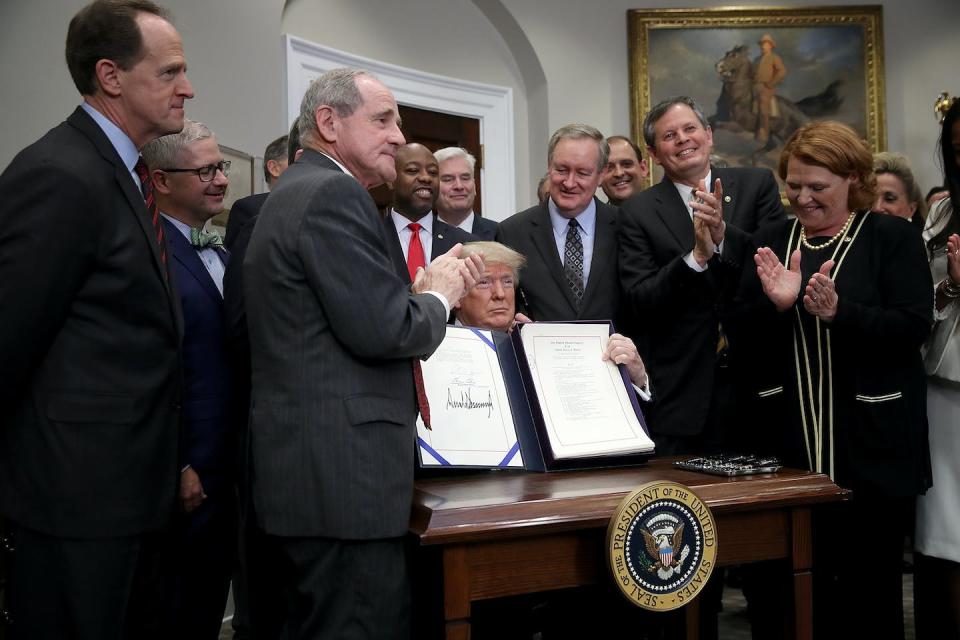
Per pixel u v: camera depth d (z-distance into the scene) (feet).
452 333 7.89
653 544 6.48
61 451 6.41
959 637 9.31
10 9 11.66
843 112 23.40
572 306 10.66
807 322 8.68
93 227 6.47
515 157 22.70
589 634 8.67
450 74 21.61
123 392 6.65
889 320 8.21
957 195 9.42
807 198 8.79
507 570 6.33
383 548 6.37
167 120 7.09
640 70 22.75
